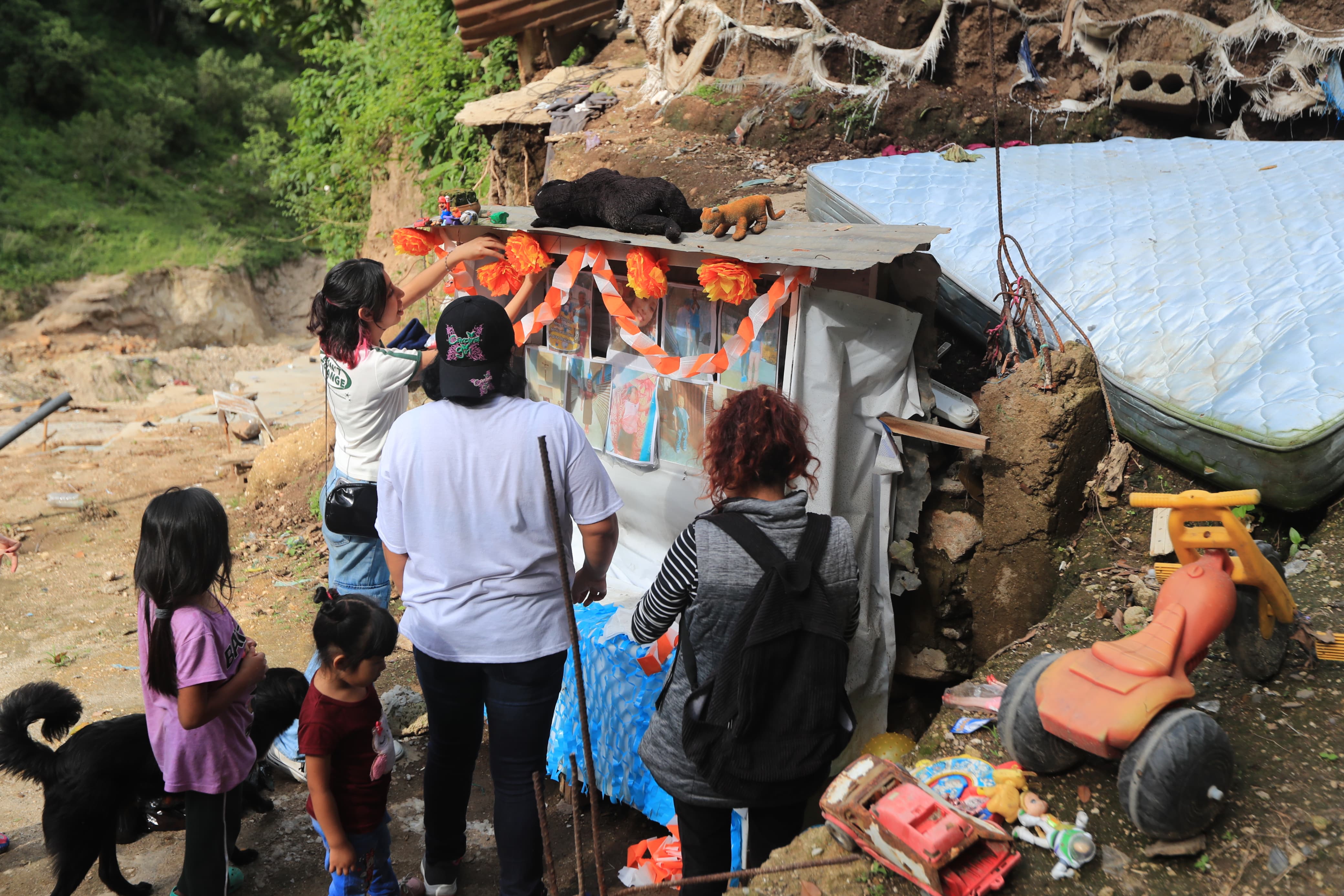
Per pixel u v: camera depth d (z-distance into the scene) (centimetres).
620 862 357
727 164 702
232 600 609
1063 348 384
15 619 601
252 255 2970
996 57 732
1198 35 691
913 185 564
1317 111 670
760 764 247
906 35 730
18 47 3198
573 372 411
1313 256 417
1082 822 252
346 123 1264
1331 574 328
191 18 3878
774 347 352
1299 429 325
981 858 237
